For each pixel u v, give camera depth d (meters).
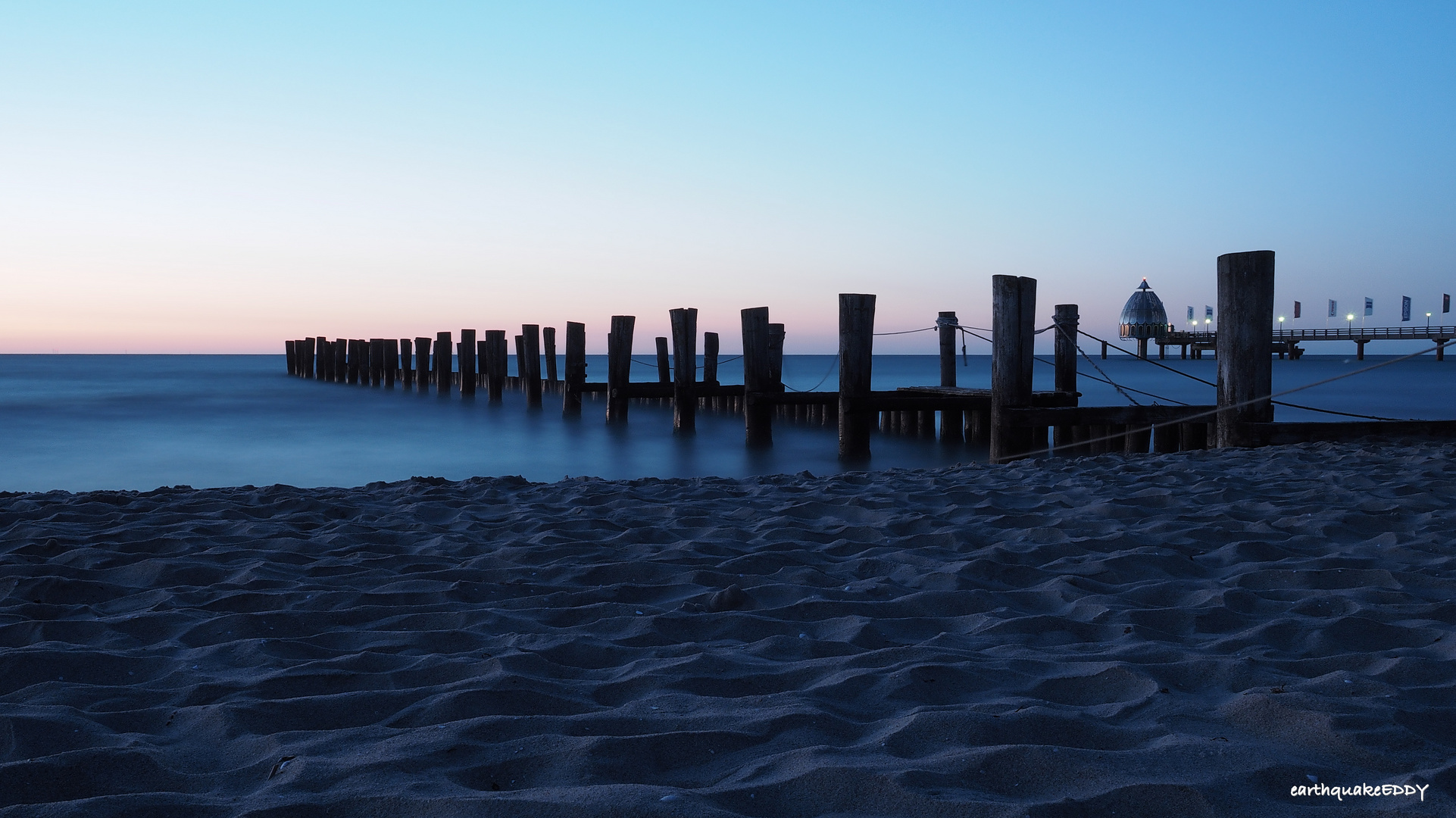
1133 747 1.90
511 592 3.42
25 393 26.81
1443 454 7.13
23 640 2.79
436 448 13.35
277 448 13.34
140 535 4.45
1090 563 3.69
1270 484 5.81
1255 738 1.94
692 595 3.36
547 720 2.01
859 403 11.03
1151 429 10.05
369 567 3.79
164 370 52.84
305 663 2.51
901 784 1.64
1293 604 3.07
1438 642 2.62
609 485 6.60
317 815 1.56
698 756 1.86
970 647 2.69
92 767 1.77
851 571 3.73
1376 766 1.77
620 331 17.28
